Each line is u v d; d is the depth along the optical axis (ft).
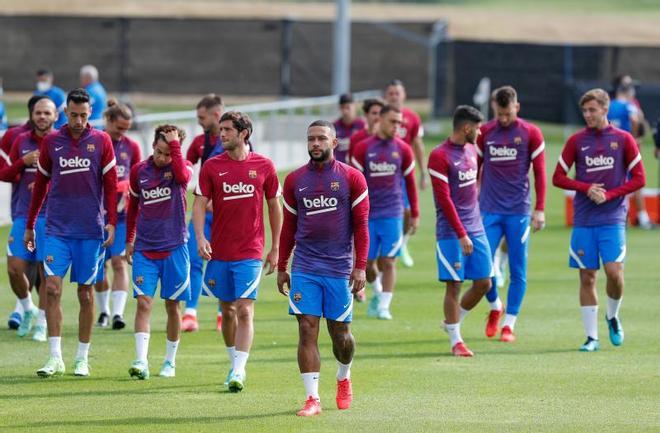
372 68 457.27
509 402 112.16
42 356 133.80
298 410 108.47
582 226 140.15
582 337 148.15
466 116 136.26
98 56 451.53
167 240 122.52
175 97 487.61
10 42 449.06
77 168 122.62
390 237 159.94
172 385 119.34
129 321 156.76
